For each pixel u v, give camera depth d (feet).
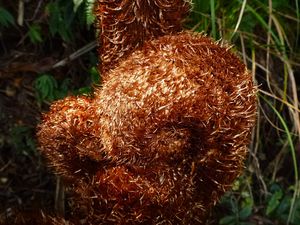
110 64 1.01
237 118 0.88
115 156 0.89
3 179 1.45
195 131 0.86
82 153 0.92
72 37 1.47
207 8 1.37
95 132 0.91
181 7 1.01
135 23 0.98
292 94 1.54
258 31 1.52
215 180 0.90
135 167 0.88
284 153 1.54
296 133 1.44
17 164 1.46
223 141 0.88
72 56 1.47
